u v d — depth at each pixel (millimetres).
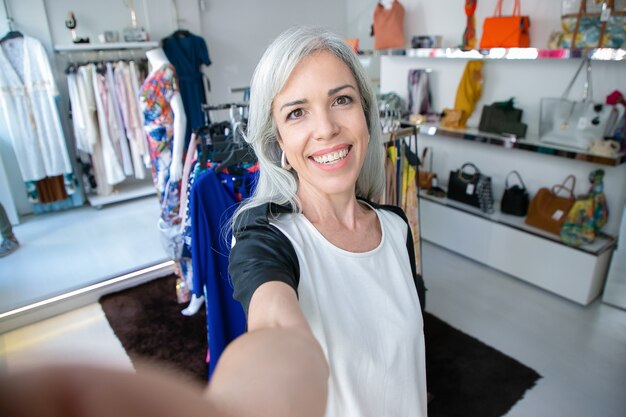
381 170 1094
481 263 3336
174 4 4574
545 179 3256
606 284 2756
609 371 2234
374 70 5238
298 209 876
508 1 3178
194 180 1970
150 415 203
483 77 3473
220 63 5203
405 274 943
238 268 730
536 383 2152
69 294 2879
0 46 3639
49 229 3867
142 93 2609
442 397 2070
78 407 182
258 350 396
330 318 790
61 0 4004
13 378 176
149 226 3914
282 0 5461
